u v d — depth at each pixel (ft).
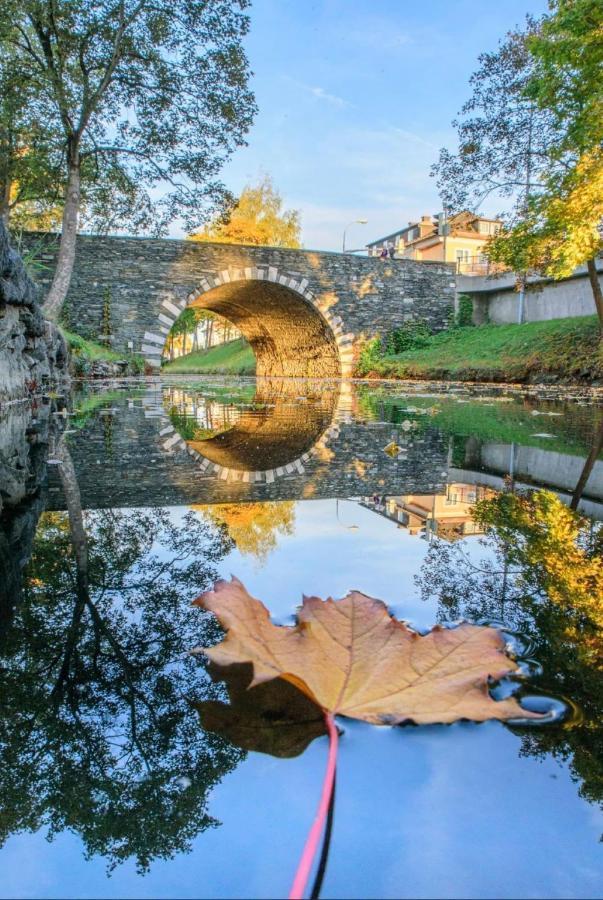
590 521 5.26
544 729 1.92
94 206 42.52
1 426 13.92
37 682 2.37
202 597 2.39
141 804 1.66
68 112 35.76
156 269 57.72
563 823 1.52
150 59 36.91
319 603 2.44
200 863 1.42
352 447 11.78
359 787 1.67
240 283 63.87
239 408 24.90
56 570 3.81
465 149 44.01
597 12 30.94
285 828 1.55
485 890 1.31
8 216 41.57
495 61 42.19
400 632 2.28
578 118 34.19
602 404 25.85
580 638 2.63
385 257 70.79
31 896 1.33
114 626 2.94
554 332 54.80
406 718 1.82
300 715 2.10
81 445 11.56
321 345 75.97
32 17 33.09
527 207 39.96
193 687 2.33
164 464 9.21
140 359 57.52
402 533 4.78
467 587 3.36
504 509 5.79
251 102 40.50
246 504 6.05
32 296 20.01
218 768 1.79
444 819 1.54
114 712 2.14
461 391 39.91
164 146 40.40
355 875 1.34
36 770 1.84
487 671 2.07
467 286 73.20
